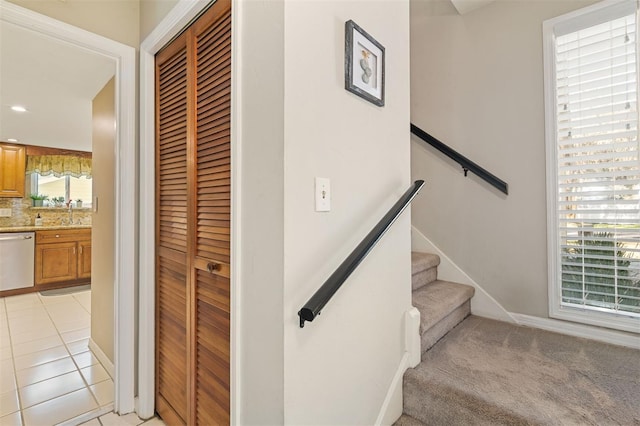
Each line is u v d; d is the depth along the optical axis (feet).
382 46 4.20
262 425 3.05
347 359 3.59
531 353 5.16
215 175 4.01
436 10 7.81
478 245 7.13
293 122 2.92
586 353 5.17
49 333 9.37
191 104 4.48
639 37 5.33
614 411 3.70
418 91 8.12
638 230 5.40
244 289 3.26
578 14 5.86
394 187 4.54
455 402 4.09
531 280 6.45
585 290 5.89
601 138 5.70
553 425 3.47
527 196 6.49
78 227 15.11
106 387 6.55
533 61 6.40
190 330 4.46
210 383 4.07
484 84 7.05
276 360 2.89
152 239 5.61
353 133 3.72
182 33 4.78
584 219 5.88
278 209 2.88
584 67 5.85
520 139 6.57
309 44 3.10
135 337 5.74
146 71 5.56
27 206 15.69
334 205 3.42
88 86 7.63
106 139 7.32
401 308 4.66
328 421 3.31
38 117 10.66
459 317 6.59
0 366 7.43
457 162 6.98
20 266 13.50
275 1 2.94
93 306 8.17
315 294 2.94
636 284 5.43
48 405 5.95
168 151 5.26
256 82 3.13
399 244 4.63
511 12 6.67
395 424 4.32
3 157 14.57
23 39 5.53
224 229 3.82
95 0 5.24
